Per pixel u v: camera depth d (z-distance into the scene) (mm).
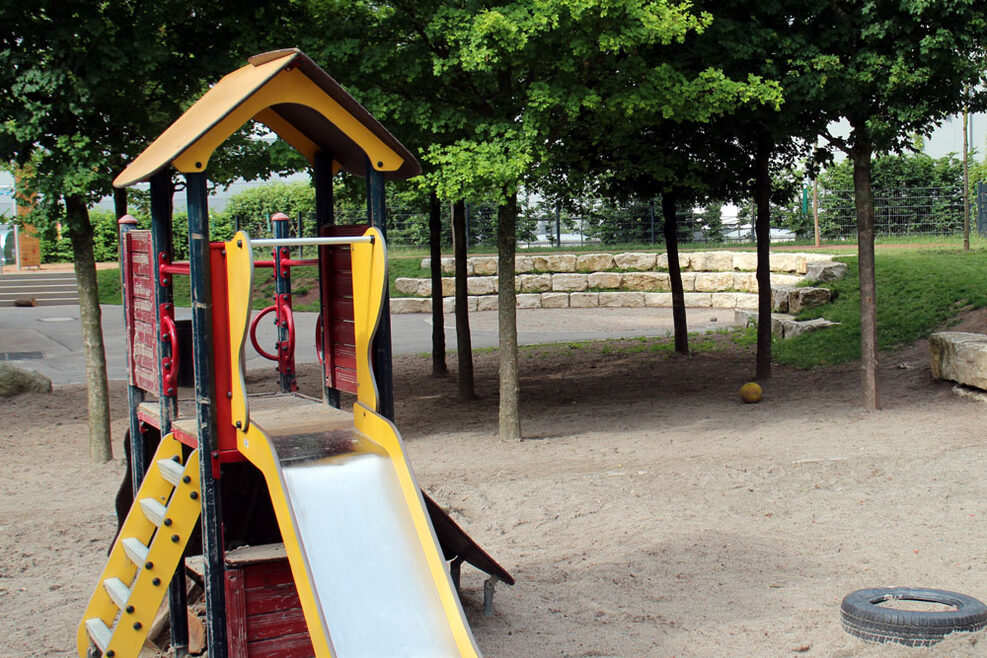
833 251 24203
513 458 9766
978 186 26250
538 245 31844
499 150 9117
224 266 4641
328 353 5805
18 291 30078
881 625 5020
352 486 4305
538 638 5379
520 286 28141
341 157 5645
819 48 10398
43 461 10492
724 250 28156
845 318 16375
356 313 4988
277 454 4367
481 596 6117
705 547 6824
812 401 11672
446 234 32156
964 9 9719
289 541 3949
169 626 5875
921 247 23125
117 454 10742
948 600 5340
